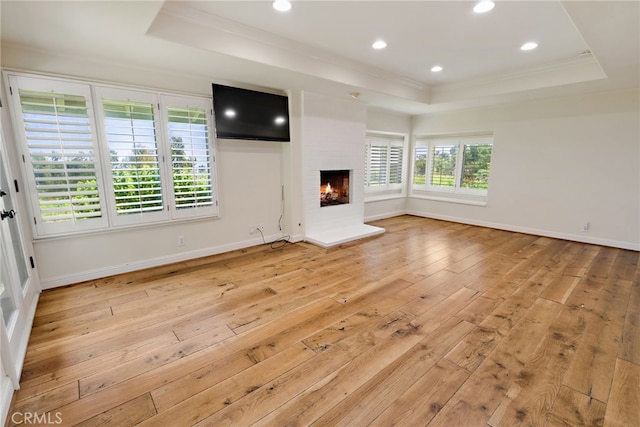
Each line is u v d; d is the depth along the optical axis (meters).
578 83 3.80
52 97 2.75
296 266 3.61
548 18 2.58
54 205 2.85
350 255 4.03
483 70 4.09
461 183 6.30
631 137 4.15
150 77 3.26
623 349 2.04
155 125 3.33
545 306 2.63
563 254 4.07
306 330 2.28
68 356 1.96
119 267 3.31
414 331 2.26
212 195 3.86
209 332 2.25
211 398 1.63
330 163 4.89
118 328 2.29
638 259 3.85
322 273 3.40
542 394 1.65
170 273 3.35
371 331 2.26
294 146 4.43
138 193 3.31
